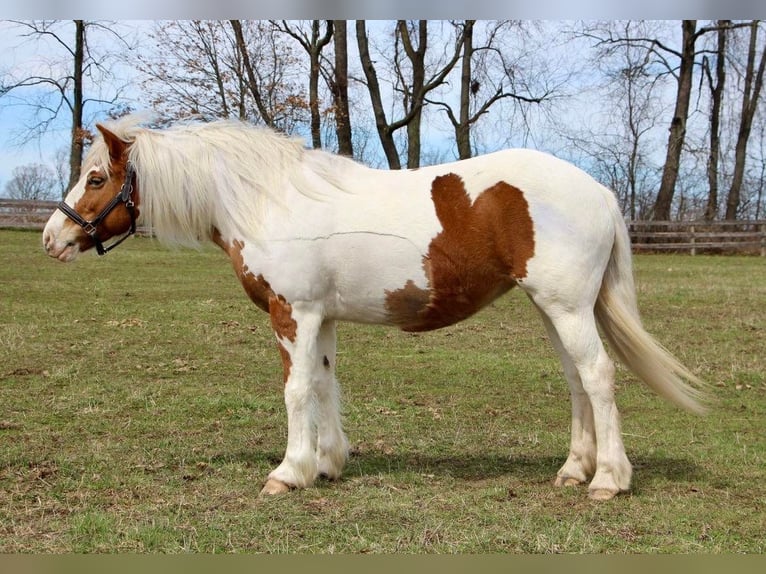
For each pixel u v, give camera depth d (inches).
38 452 210.4
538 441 230.2
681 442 228.2
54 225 192.1
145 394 277.9
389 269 177.8
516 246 172.7
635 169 1343.5
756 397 285.0
